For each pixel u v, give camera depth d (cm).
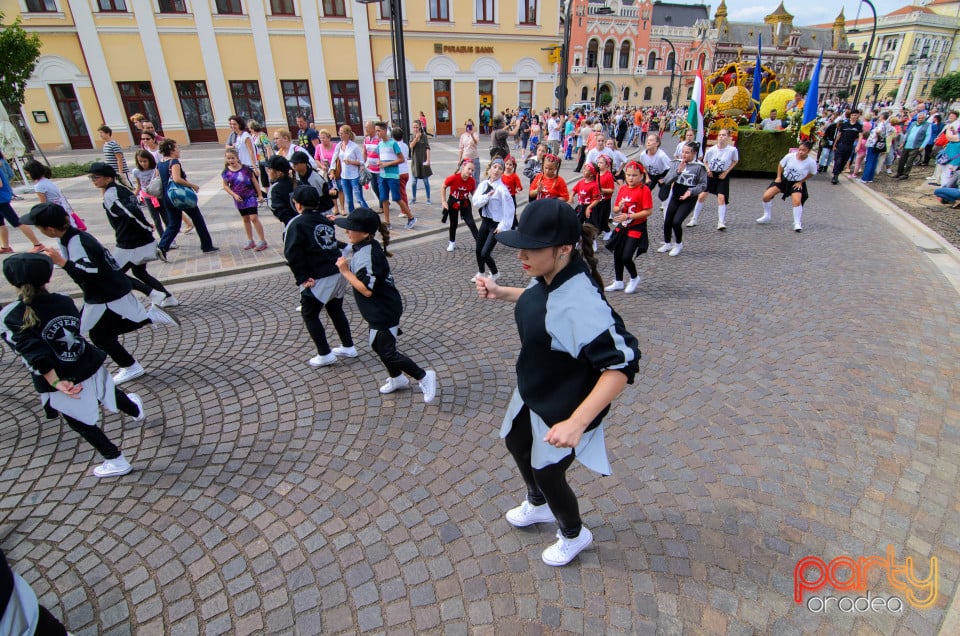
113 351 419
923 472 306
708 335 494
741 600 231
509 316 550
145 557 263
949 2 8781
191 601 238
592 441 212
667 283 645
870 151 1371
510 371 437
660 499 290
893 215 1020
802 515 277
